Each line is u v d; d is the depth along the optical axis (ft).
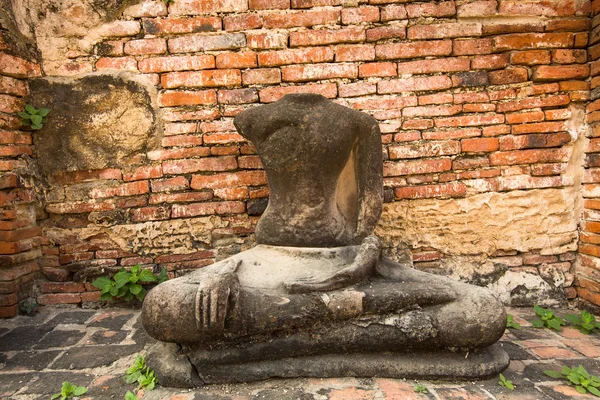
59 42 9.36
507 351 6.95
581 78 9.37
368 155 7.57
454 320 5.92
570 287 9.57
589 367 6.37
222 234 9.70
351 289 6.21
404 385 5.79
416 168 9.50
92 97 9.41
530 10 9.29
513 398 5.47
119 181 9.61
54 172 9.54
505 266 9.61
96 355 6.93
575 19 9.31
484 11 9.28
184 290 5.90
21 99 9.32
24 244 9.11
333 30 9.33
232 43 9.30
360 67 9.39
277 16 9.30
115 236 9.68
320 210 7.40
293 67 9.39
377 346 6.06
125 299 9.26
